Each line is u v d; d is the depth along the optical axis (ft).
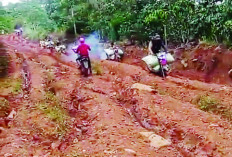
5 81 39.37
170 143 20.63
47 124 24.34
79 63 44.24
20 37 145.69
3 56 54.34
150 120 24.44
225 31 46.11
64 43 117.29
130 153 18.48
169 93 32.48
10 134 23.15
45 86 36.65
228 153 18.76
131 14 83.46
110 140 20.51
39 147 21.27
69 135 22.95
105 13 99.30
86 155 18.70
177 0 59.52
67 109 29.01
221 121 23.70
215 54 47.55
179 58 54.24
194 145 20.22
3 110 27.96
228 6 44.14
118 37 92.63
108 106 27.81
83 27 121.49
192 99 29.76
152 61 39.86
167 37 67.82
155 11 61.11
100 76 42.91
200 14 52.08
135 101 29.07
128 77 40.09
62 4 126.21
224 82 41.57
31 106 28.71
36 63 54.80
